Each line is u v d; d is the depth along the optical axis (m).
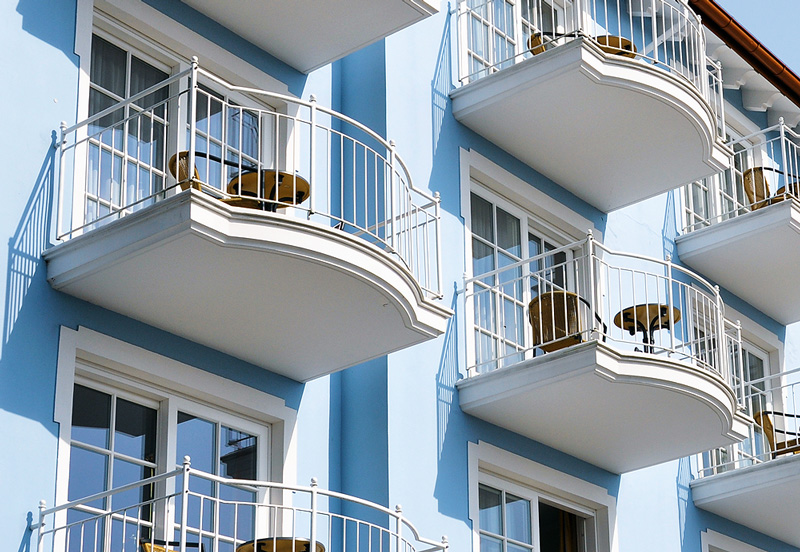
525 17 14.57
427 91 12.62
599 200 14.21
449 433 11.66
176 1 10.94
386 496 10.87
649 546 13.53
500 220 13.22
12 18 9.68
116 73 10.51
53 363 9.25
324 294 9.81
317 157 11.70
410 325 10.24
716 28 16.45
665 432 12.53
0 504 8.66
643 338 13.07
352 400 11.36
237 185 9.82
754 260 15.38
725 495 14.18
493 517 12.08
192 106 9.06
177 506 9.91
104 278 9.34
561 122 12.85
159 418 10.07
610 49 13.50
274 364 10.79
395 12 11.30
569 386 11.51
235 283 9.56
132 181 10.32
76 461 9.42
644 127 12.97
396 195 11.82
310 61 11.78
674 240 15.53
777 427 16.34
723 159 13.77
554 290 12.71
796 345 17.11
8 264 9.17
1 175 9.28
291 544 8.92
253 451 10.65
